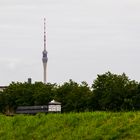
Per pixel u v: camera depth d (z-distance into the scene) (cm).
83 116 3256
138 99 9175
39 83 13425
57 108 7375
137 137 2642
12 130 3484
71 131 3056
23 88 13388
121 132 2766
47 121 3406
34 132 3275
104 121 3052
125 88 9425
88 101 10031
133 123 2817
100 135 2809
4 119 3825
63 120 3303
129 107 9138
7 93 13688
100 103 9644
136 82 9569
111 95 9425
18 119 3672
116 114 3133
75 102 10406
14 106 13350
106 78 9906
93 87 9944
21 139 3250
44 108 7925
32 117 3638
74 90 10825
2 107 13825
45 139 3100
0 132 3497
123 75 9944
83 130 2983
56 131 3161
